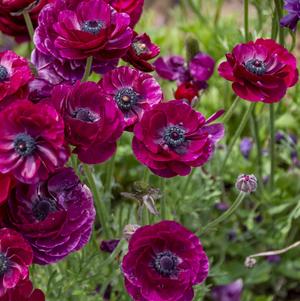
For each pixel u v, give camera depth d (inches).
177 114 30.8
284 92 33.4
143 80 32.5
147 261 30.2
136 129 30.2
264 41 34.4
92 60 33.1
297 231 47.6
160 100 32.3
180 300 30.2
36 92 31.0
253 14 63.4
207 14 56.2
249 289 47.5
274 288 47.4
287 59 34.2
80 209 29.9
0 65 31.1
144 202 31.7
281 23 36.9
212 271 43.5
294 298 47.8
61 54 31.1
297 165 48.5
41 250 29.1
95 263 39.3
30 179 28.3
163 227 30.0
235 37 47.4
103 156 29.6
